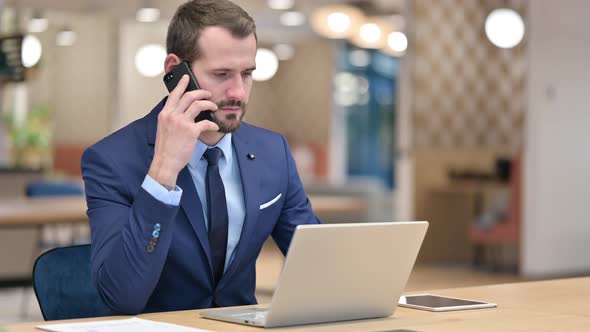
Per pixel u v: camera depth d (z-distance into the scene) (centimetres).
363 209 654
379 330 184
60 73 1570
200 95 212
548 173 942
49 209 564
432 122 1010
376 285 197
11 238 838
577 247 966
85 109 1591
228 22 222
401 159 1031
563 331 182
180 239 234
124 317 201
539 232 936
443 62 1005
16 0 1180
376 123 1736
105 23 1591
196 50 222
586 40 967
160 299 237
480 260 1074
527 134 939
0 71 846
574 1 958
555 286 253
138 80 1650
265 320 184
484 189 1002
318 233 182
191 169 240
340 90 1712
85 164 237
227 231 242
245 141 255
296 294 185
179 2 1198
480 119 983
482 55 980
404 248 199
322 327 188
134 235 209
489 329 185
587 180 970
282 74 1794
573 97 959
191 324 188
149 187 210
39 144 1127
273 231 266
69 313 248
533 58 935
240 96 223
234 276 244
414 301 224
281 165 260
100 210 228
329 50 1709
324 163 1705
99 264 217
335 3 1210
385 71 1734
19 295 802
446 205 1074
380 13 1315
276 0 1173
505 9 939
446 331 183
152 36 1656
